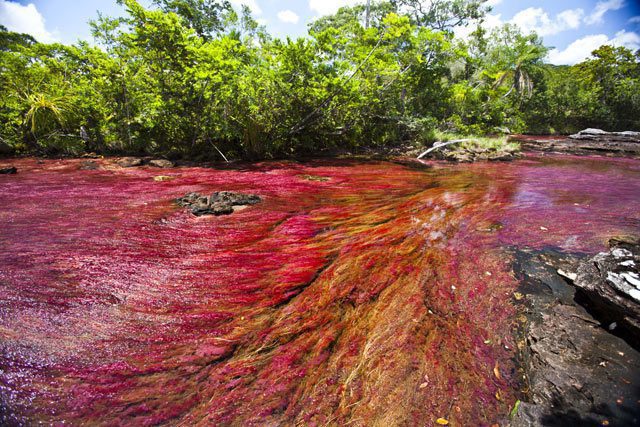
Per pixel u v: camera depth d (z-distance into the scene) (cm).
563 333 251
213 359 219
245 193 648
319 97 1227
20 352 211
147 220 474
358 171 1026
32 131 1116
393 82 1544
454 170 1110
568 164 1347
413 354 229
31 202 539
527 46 3041
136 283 306
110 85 1162
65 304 266
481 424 178
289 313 273
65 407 178
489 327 264
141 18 983
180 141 1224
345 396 193
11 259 333
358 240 429
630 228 486
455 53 1645
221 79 1054
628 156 1723
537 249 413
